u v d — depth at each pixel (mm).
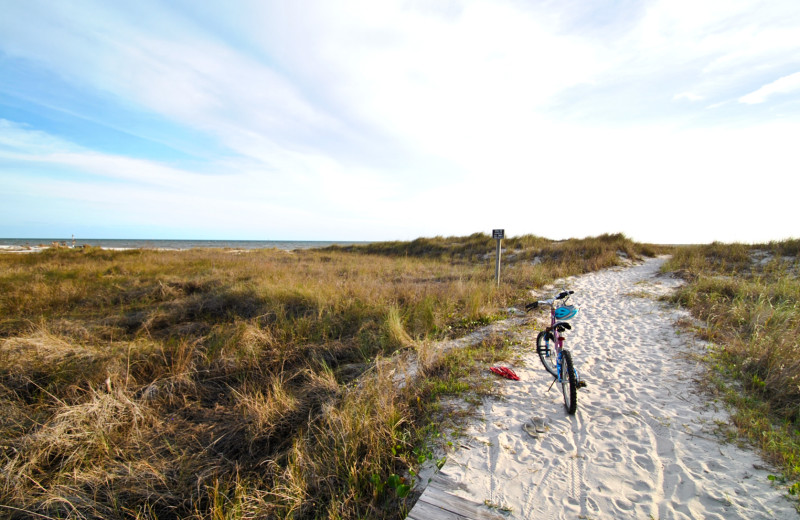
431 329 7438
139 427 4164
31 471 3311
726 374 4898
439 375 5223
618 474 3182
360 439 3543
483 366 5469
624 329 7277
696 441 3578
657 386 4777
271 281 10922
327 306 8383
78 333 6648
